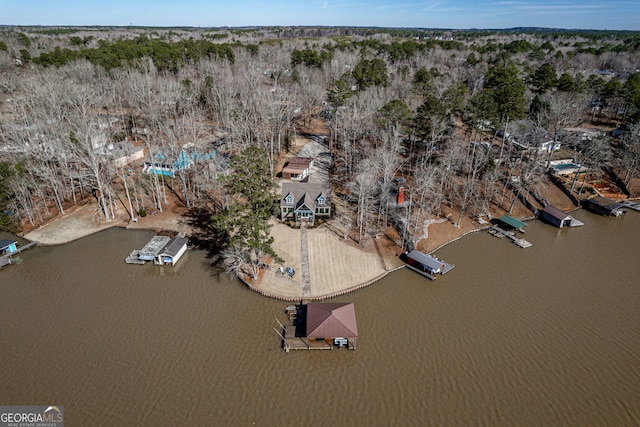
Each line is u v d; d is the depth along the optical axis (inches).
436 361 1654.8
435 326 1834.4
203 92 4426.7
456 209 2785.4
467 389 1535.4
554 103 3393.2
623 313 1934.1
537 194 2972.4
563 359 1670.8
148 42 6520.7
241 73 5196.9
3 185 2381.9
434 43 7411.4
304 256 2249.0
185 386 1530.5
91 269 2187.5
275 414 1433.3
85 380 1547.7
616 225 2741.1
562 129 3410.4
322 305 1800.0
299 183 2677.2
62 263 2231.8
